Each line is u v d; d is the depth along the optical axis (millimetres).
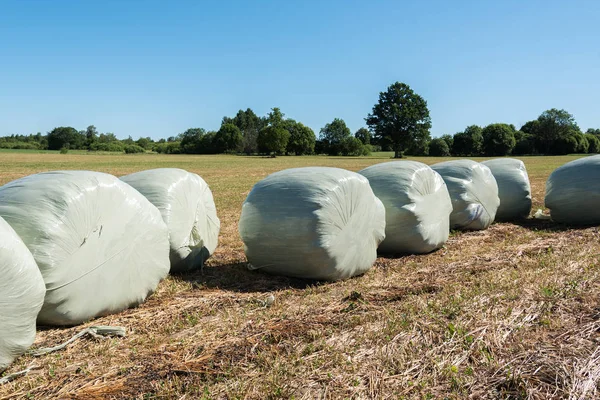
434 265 6828
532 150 90375
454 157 81438
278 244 5945
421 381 3387
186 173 6820
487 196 9727
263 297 5477
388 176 7520
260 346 4008
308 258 5844
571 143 87062
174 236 6172
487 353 3752
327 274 5980
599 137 107875
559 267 6191
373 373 3508
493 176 10352
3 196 4363
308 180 5988
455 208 9383
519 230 9742
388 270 6680
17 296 3629
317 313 4828
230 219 12258
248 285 6043
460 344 3906
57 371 3715
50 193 4332
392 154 101875
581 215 10109
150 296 5516
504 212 10906
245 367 3658
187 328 4539
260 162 59375
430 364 3633
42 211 4230
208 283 6137
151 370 3662
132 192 5219
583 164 10258
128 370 3678
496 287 5363
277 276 6336
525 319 4387
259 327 4441
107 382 3508
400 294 5387
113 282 4805
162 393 3316
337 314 4762
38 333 4379
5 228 3729
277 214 5906
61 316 4395
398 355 3750
